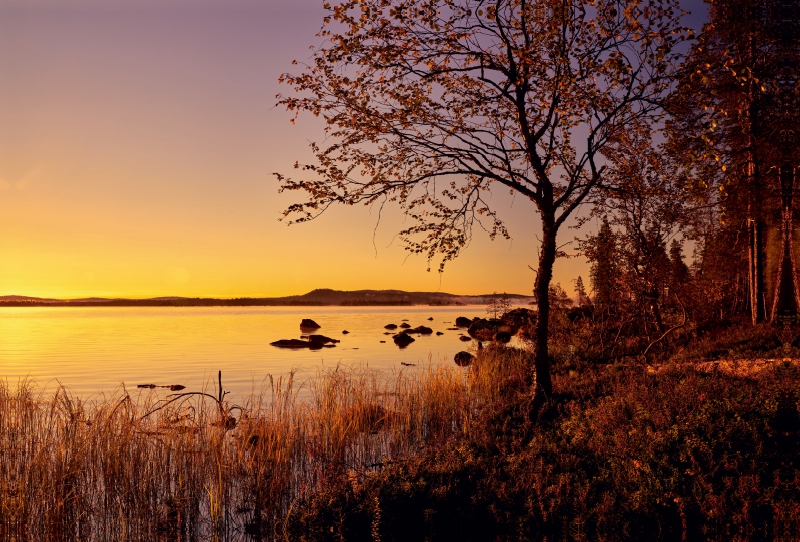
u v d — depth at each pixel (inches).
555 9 434.9
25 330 2822.3
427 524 265.4
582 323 1042.1
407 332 2432.3
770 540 226.7
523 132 485.4
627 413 391.2
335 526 269.1
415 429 552.7
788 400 328.8
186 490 378.6
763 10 608.4
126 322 4001.0
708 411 331.0
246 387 843.4
